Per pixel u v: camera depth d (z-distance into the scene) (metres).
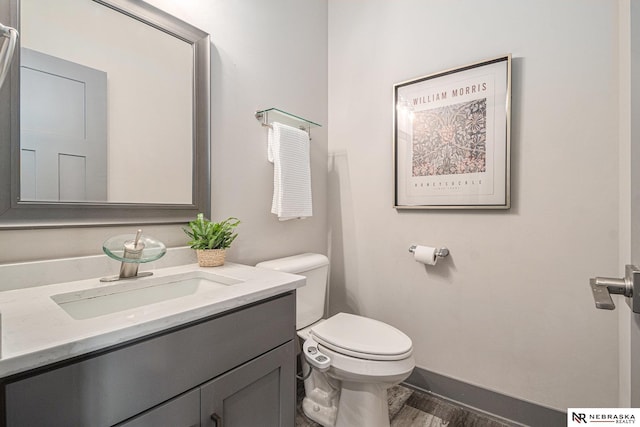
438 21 1.64
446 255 1.61
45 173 0.93
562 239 1.33
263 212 1.63
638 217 0.44
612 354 1.24
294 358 1.05
